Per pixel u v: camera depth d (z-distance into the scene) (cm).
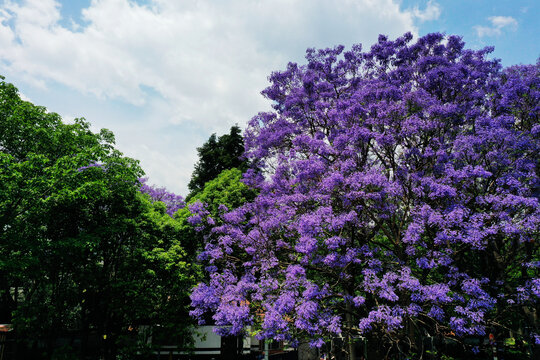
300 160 1417
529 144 1362
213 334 2198
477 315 1176
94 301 1919
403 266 1308
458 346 1736
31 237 1658
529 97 1548
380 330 1340
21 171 1541
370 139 1484
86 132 2002
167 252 1939
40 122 1864
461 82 1642
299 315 1165
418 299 1228
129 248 2011
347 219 1257
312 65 2005
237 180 2492
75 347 2014
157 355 2088
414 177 1379
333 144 1505
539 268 1414
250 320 1288
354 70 1970
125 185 1867
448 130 1568
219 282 1431
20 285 2216
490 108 1647
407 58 1847
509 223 1232
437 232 1289
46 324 1794
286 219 1512
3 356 1923
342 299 1513
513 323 1719
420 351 1420
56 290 1864
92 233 1734
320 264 1478
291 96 1923
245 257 1766
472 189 1476
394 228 1532
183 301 2038
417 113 1478
